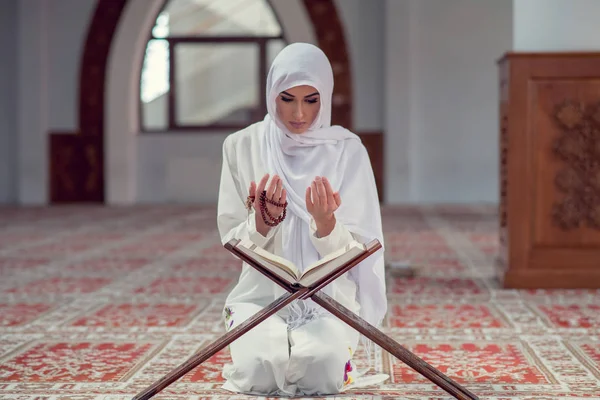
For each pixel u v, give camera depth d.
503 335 3.80
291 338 2.74
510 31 12.92
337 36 13.08
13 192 13.60
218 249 7.45
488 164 13.09
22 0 13.10
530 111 5.07
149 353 3.46
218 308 4.55
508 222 5.15
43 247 7.59
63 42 13.24
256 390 2.76
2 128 13.54
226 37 13.27
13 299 4.86
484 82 13.00
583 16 5.36
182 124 13.50
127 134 13.30
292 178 2.74
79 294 5.04
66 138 13.34
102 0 13.14
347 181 2.79
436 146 13.12
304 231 2.73
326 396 2.74
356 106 13.14
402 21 12.84
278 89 2.64
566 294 4.94
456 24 12.98
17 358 3.37
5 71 13.48
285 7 13.05
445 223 9.87
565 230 5.12
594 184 5.07
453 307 4.54
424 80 13.04
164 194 13.55
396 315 4.33
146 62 13.45
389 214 11.21
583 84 5.02
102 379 3.02
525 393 2.81
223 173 2.88
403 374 3.07
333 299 2.52
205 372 3.10
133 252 7.22
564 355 3.39
